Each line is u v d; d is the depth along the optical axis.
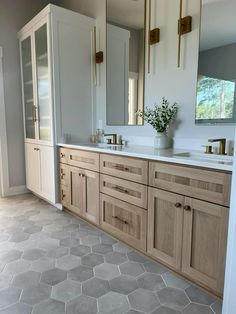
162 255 1.72
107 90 2.90
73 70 2.87
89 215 2.45
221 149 1.79
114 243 2.16
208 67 1.92
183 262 1.58
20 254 1.96
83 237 2.27
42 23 2.78
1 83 3.36
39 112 3.14
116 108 2.80
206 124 1.98
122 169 1.99
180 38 2.07
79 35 2.86
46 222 2.61
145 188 1.80
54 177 2.89
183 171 1.52
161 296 1.50
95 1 2.93
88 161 2.38
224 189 1.32
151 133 2.45
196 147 2.06
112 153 2.07
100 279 1.66
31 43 3.09
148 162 1.75
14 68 3.45
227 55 1.80
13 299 1.46
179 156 1.71
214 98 1.91
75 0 3.25
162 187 1.67
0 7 3.26
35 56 3.04
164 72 2.25
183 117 2.14
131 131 2.66
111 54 2.79
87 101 3.03
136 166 1.86
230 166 1.27
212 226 1.40
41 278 1.66
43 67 2.93
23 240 2.20
